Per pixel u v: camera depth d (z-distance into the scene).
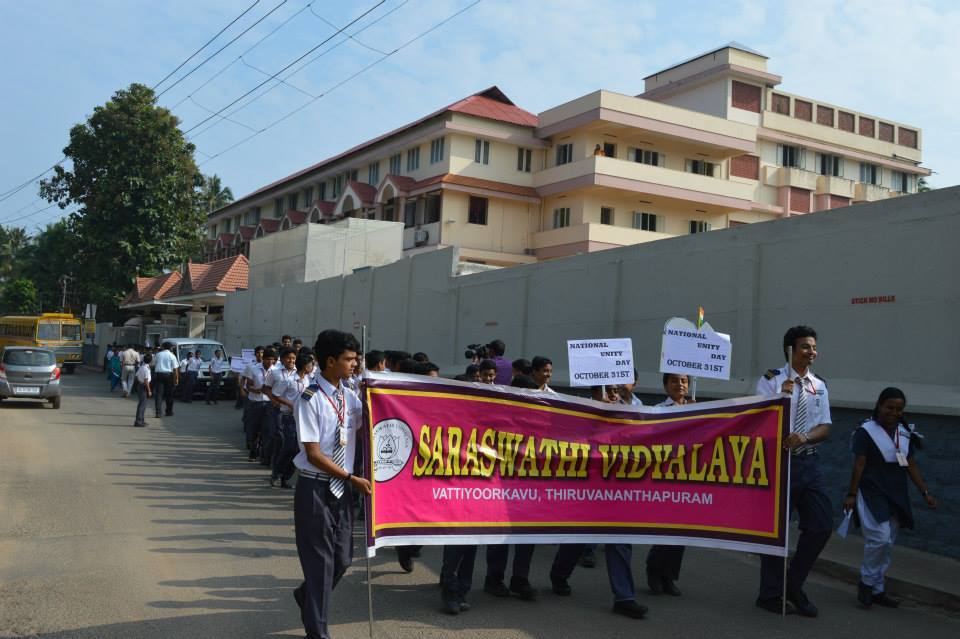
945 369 8.83
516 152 37.59
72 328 45.56
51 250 78.00
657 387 12.69
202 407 24.75
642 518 6.32
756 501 6.35
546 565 7.80
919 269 9.20
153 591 6.25
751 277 11.37
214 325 38.16
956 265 8.80
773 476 6.35
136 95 44.22
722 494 6.39
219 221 60.28
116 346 32.34
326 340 5.16
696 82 42.19
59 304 77.75
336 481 5.11
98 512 9.07
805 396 6.51
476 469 6.01
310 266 30.06
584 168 34.84
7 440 14.97
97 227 43.66
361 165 42.41
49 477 11.25
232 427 19.14
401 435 5.79
